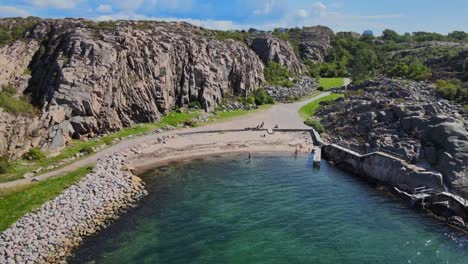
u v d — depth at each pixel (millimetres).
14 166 57406
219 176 61438
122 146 72312
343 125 82312
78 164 61188
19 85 78062
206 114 96812
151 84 90125
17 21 111438
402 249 39094
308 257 37438
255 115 99062
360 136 74188
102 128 77750
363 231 43000
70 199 47906
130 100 84812
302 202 51281
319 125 86625
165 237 41000
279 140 80938
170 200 51125
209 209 48375
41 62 84000
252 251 38469
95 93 77438
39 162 60250
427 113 68125
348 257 37500
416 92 89500
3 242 37688
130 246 39000
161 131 82938
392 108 72188
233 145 77875
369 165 61062
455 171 51469
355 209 49094
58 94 73438
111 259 36500
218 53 114062
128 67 87750
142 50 92312
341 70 167500
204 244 39719
